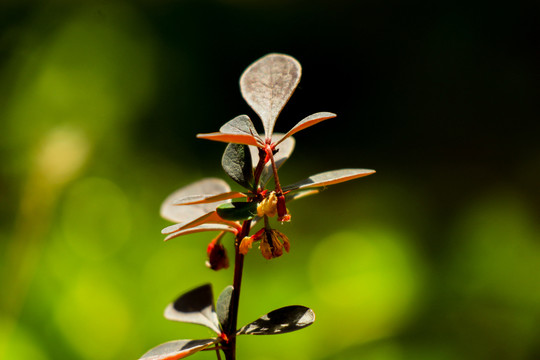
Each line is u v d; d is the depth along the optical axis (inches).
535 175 54.2
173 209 18.2
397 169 57.1
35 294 39.5
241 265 17.1
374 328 40.3
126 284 41.9
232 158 16.8
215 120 59.4
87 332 38.9
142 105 57.9
